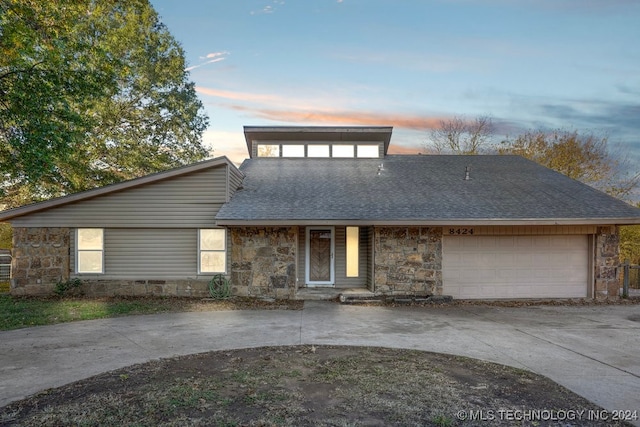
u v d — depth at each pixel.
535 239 12.56
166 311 10.06
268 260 12.07
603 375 5.46
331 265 13.84
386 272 12.12
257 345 6.91
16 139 11.63
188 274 12.16
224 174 12.27
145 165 21.08
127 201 12.12
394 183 14.60
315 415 4.08
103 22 19.47
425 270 12.16
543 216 11.63
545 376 5.39
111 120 20.03
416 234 12.20
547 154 28.39
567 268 12.60
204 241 12.22
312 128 17.00
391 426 3.85
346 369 5.56
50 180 16.97
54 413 4.08
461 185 14.44
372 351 6.56
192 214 12.19
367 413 4.14
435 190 13.84
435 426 3.87
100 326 8.34
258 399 4.47
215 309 10.42
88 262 12.15
